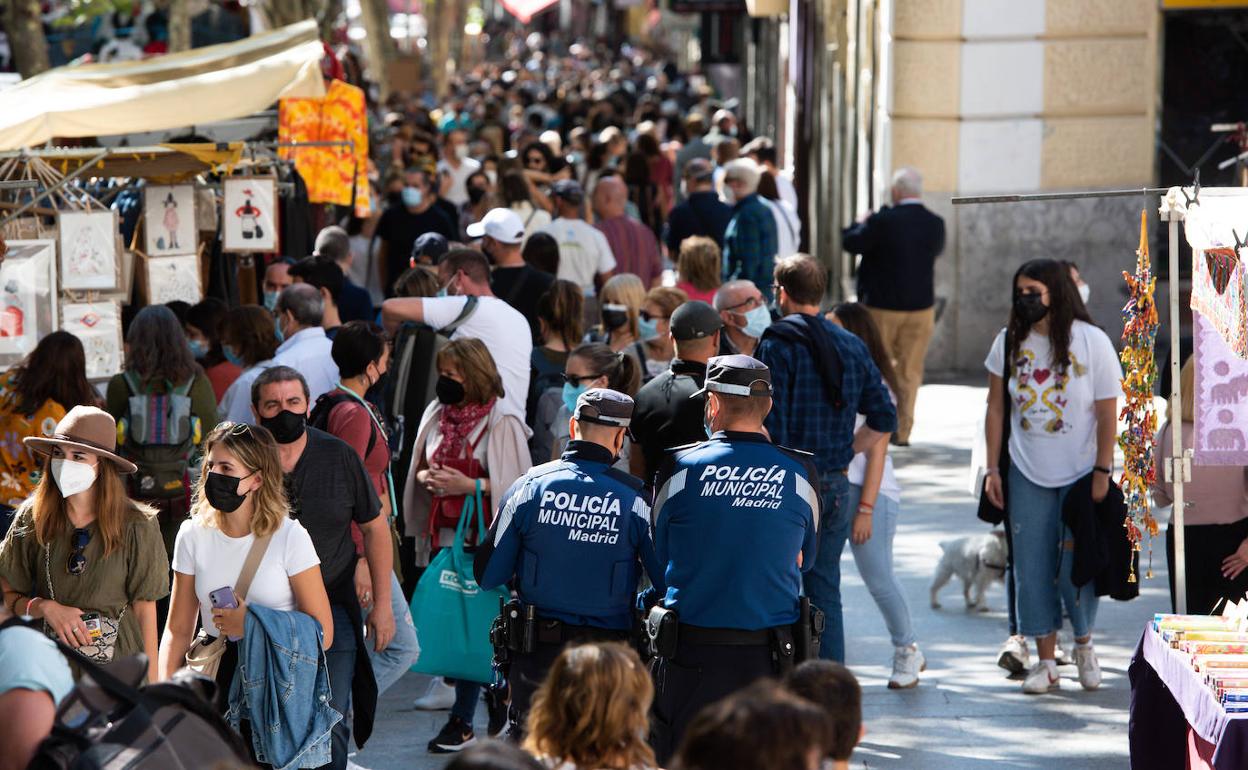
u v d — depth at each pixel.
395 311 24.27
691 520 16.36
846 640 25.27
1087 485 21.95
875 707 22.17
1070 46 46.81
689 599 16.36
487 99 95.25
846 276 61.25
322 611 16.84
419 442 22.17
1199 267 18.14
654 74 174.62
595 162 57.97
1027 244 47.47
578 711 11.62
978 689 22.86
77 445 16.83
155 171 27.58
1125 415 20.28
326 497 17.94
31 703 11.90
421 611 20.61
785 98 86.44
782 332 20.52
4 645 12.09
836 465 20.59
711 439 16.83
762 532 16.23
